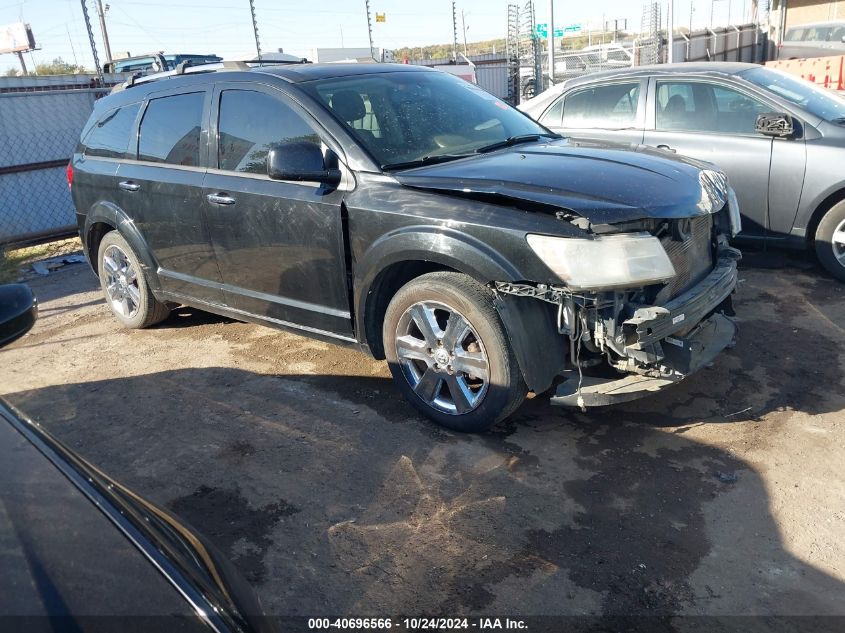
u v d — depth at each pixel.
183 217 4.66
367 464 3.45
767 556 2.70
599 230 3.07
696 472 3.24
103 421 4.09
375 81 4.33
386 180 3.67
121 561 1.54
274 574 2.74
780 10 22.41
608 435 3.59
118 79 16.81
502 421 3.78
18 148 9.39
